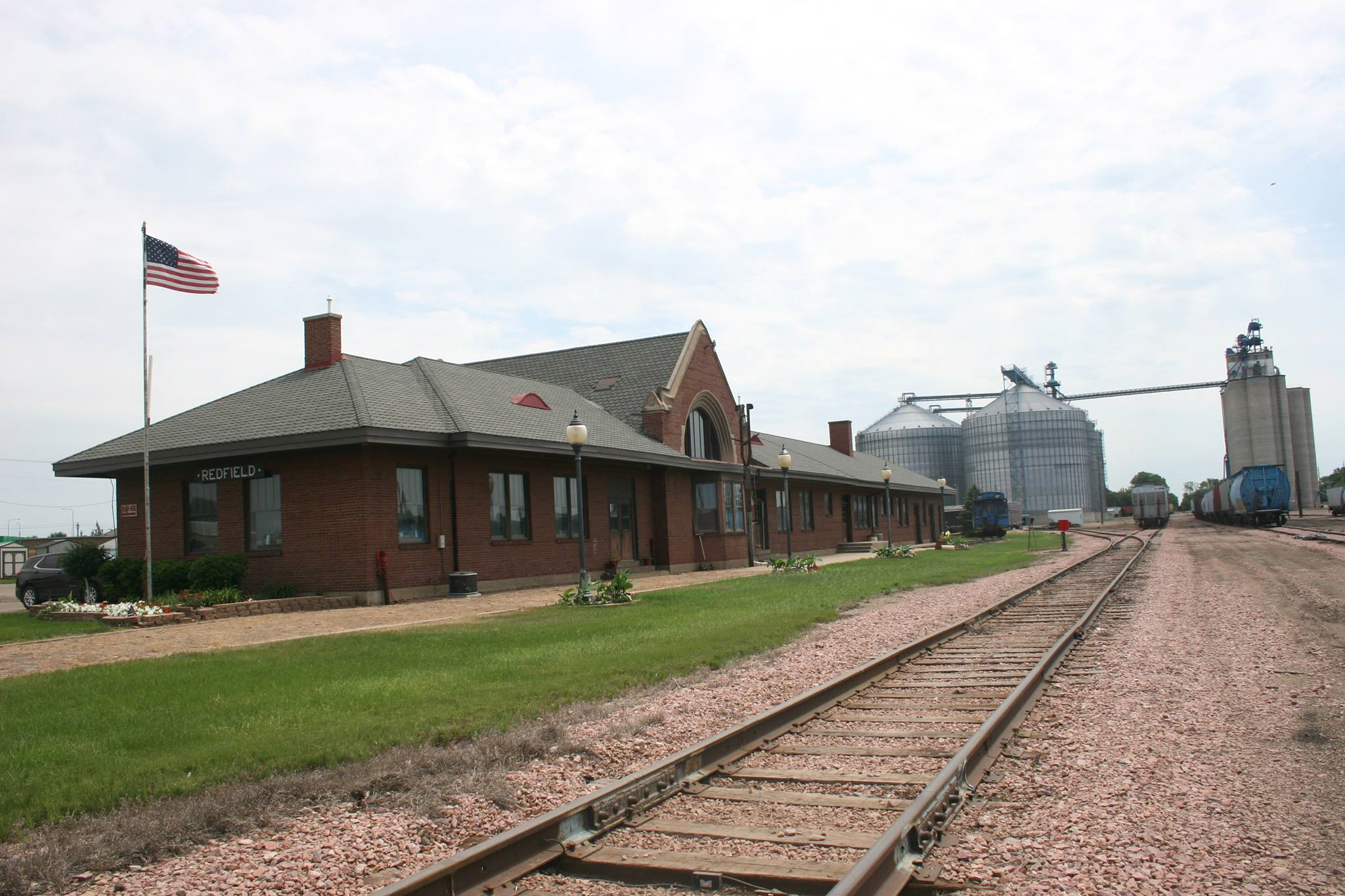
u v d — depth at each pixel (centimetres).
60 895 490
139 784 645
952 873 474
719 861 498
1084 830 532
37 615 2061
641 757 751
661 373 3444
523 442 2348
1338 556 2831
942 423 12138
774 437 4975
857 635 1416
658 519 3177
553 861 510
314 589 2119
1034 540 6097
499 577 2433
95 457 2319
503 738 767
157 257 2030
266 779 667
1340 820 547
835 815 580
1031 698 902
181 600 1995
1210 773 642
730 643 1301
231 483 2242
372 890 495
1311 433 12144
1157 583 2170
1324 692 900
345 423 2045
